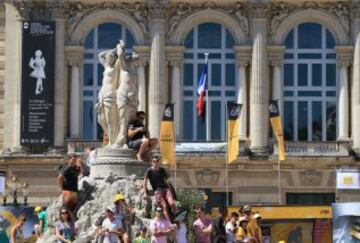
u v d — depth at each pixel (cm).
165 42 9794
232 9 9850
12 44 9819
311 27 9900
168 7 9788
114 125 4844
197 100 9825
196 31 9881
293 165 9662
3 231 5356
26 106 9675
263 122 9719
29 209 5456
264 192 9662
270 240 6331
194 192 4997
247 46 9781
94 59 9844
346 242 5866
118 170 4759
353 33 9838
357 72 9775
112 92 4834
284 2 9844
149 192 4534
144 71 9825
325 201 9719
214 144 9588
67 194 4538
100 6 9825
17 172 9600
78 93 9781
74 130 9762
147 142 4844
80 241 4153
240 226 4703
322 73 9881
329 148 9650
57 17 9712
